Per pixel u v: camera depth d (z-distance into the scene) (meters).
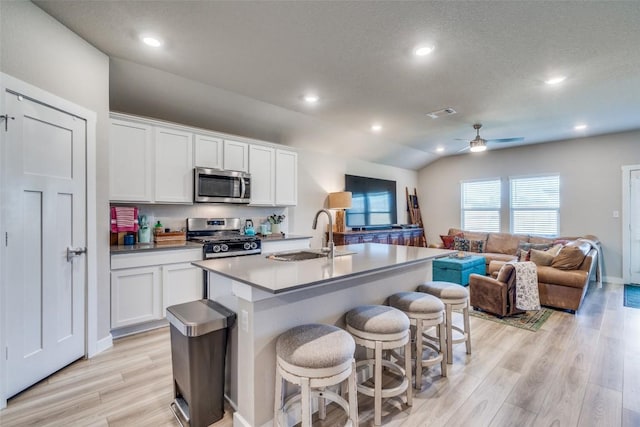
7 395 1.91
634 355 2.65
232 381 1.89
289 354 1.47
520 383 2.21
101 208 2.65
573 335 3.10
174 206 3.85
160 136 3.41
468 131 5.14
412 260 2.25
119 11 2.07
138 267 2.98
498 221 6.62
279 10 2.04
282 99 3.68
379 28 2.24
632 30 2.23
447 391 2.12
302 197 5.37
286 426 1.70
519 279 3.75
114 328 2.84
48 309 2.19
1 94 1.85
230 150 4.00
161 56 2.68
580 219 5.61
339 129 4.96
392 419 1.83
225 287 1.96
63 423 1.76
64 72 2.26
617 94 3.47
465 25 2.20
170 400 1.99
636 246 5.12
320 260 2.24
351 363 1.54
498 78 3.06
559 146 5.83
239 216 4.47
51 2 1.99
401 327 1.81
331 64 2.80
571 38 2.35
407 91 3.42
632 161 5.12
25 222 2.02
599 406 1.95
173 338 1.90
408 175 7.66
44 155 2.14
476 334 3.14
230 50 2.57
